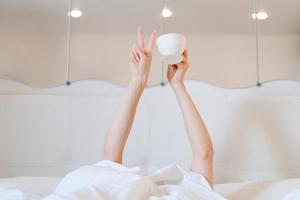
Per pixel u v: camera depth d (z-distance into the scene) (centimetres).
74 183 81
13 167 144
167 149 142
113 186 74
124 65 224
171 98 146
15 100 149
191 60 221
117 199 70
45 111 148
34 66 223
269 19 209
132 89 115
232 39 224
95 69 224
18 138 146
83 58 225
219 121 142
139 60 116
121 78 222
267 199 91
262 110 141
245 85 216
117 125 113
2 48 224
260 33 224
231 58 221
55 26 224
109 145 112
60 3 200
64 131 146
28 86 153
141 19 213
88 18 214
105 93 151
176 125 143
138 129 144
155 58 212
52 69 223
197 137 107
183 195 78
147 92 149
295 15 203
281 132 138
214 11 202
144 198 74
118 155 112
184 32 225
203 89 148
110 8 203
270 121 140
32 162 144
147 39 225
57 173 143
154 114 145
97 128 146
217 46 223
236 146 139
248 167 138
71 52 226
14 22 221
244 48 222
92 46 228
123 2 196
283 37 223
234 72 219
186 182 94
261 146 138
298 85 145
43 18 216
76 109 148
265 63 219
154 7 200
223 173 138
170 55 109
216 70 219
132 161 141
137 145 142
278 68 218
